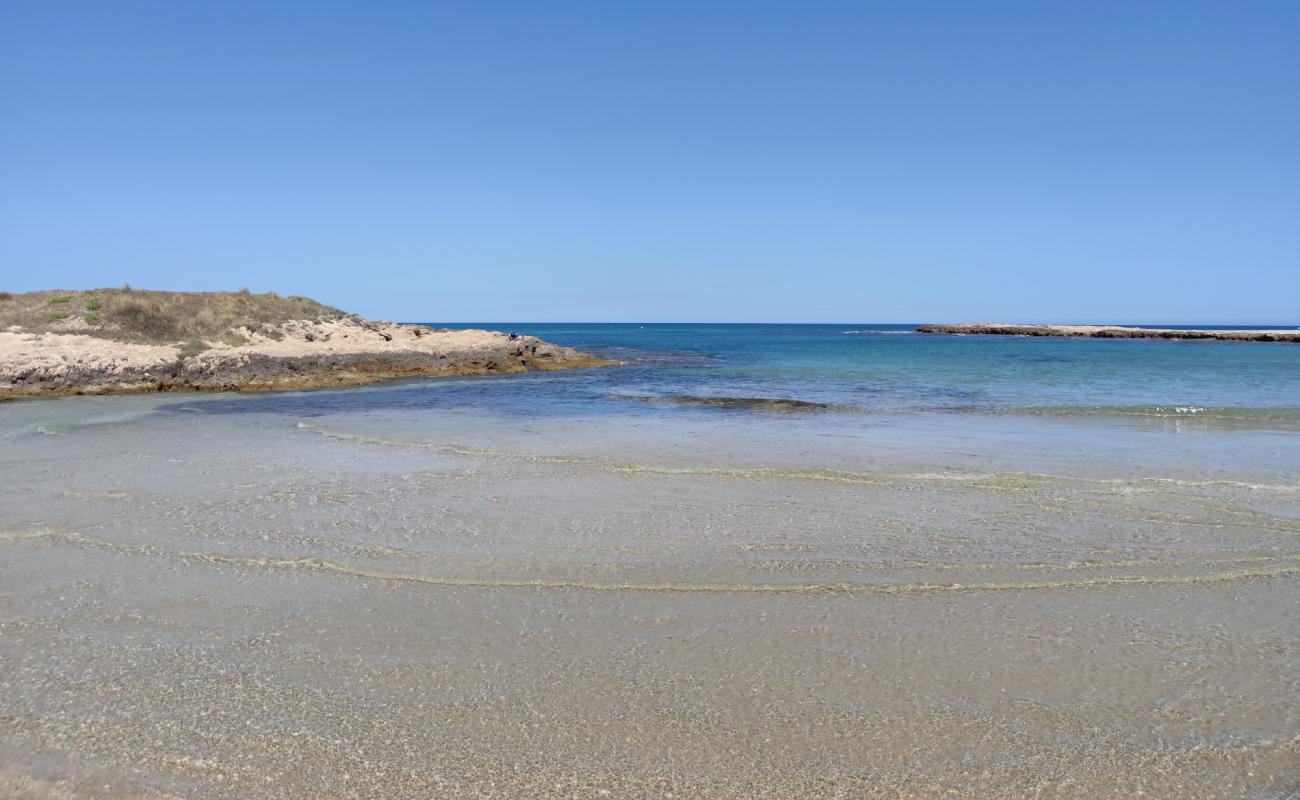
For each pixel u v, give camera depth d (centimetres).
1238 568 738
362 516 913
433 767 423
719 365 4044
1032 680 520
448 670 530
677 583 697
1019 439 1508
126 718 468
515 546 802
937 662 546
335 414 1905
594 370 3666
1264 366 3778
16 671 525
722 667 536
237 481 1095
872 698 496
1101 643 576
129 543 804
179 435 1530
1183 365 3878
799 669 534
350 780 413
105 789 404
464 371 3294
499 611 633
